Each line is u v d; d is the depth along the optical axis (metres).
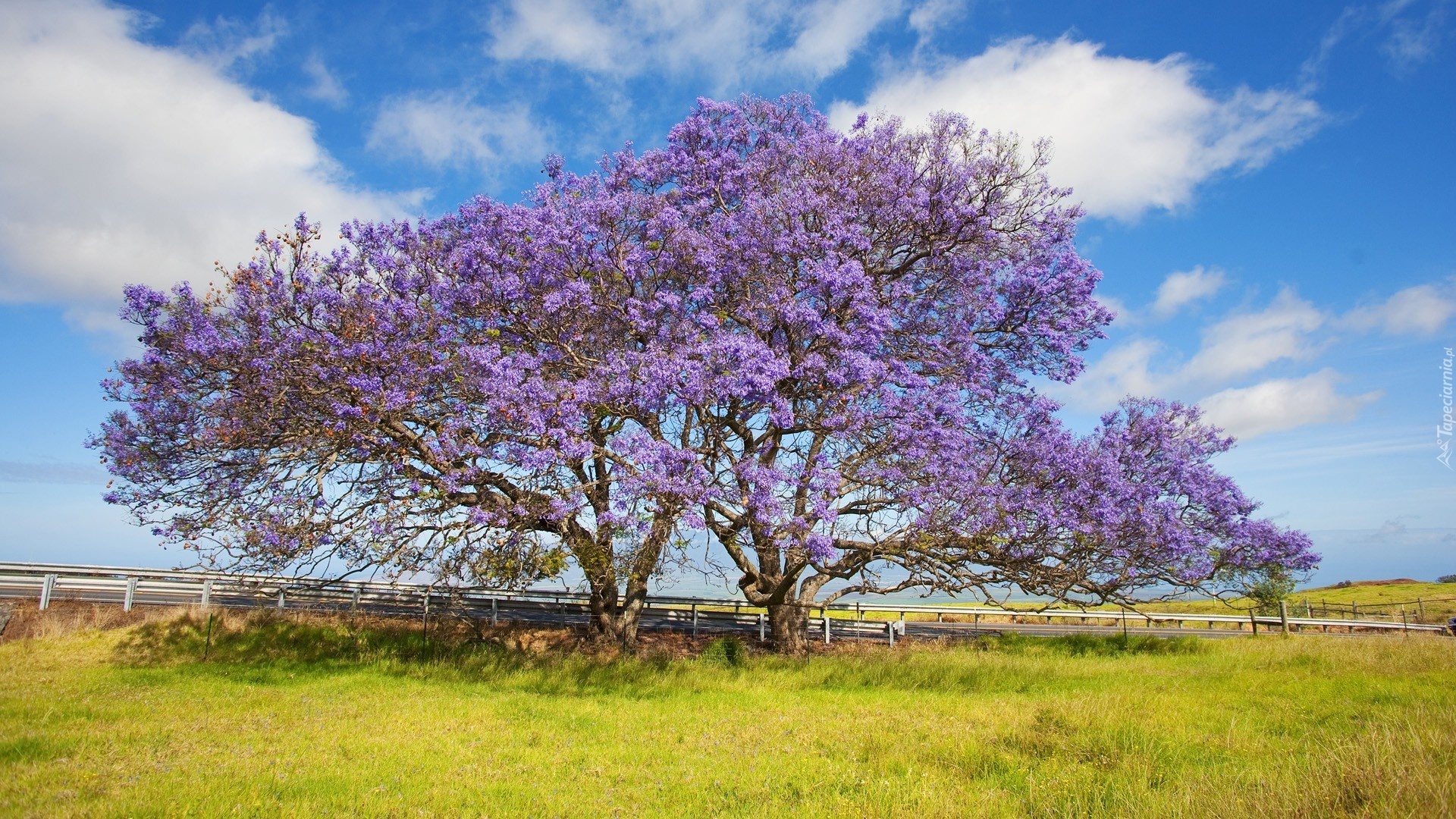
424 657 17.64
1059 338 17.84
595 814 6.95
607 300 16.09
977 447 16.25
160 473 15.21
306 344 14.32
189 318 14.48
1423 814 5.45
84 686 13.66
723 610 24.56
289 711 11.70
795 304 14.96
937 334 17.83
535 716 11.63
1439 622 32.69
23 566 19.72
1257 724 9.69
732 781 7.99
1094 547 15.45
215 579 19.12
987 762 8.37
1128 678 14.98
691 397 13.81
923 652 18.95
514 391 13.50
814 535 14.06
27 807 6.60
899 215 16.95
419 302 15.66
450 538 14.45
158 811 6.61
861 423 14.60
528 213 15.95
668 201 17.72
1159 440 19.84
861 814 6.68
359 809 7.00
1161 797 6.53
